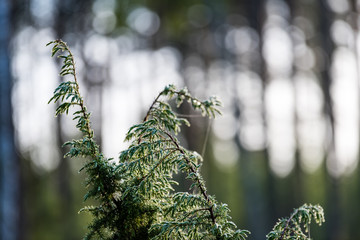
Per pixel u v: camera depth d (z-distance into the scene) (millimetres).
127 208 1842
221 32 18391
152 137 1921
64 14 13367
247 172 18844
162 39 17750
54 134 15188
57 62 12609
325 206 18375
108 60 17391
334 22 17656
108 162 1872
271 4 17734
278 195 20375
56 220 15430
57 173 15703
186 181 13820
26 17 11977
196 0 15625
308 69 19328
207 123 20344
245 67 19047
